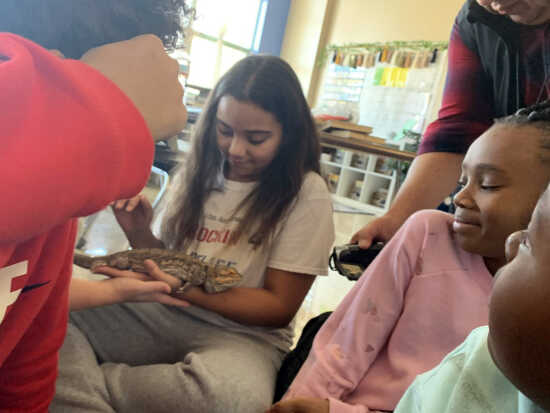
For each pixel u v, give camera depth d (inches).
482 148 26.4
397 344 31.3
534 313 9.5
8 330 16.9
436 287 30.6
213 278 37.9
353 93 262.2
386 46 243.8
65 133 13.1
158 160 70.5
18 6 15.0
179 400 30.9
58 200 12.9
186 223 45.7
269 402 32.3
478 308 29.3
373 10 254.2
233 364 33.6
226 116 40.6
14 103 12.2
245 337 39.2
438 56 227.5
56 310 21.1
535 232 9.9
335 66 270.8
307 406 27.6
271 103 39.8
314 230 41.5
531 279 9.7
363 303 32.6
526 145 24.8
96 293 32.8
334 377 30.6
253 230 42.8
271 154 41.8
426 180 46.3
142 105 18.3
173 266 37.6
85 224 53.3
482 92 45.7
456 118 46.4
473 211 27.1
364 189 245.1
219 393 30.6
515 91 41.8
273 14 283.4
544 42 38.5
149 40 18.7
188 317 40.2
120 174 14.9
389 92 246.1
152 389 31.5
